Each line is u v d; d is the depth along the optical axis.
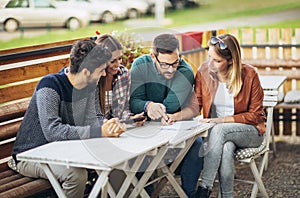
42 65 4.65
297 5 16.62
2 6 11.12
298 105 6.25
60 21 12.17
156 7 14.62
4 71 4.30
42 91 3.64
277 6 16.83
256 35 6.87
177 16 15.52
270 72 6.71
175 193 4.96
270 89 4.87
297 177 5.38
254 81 4.42
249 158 4.27
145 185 3.95
